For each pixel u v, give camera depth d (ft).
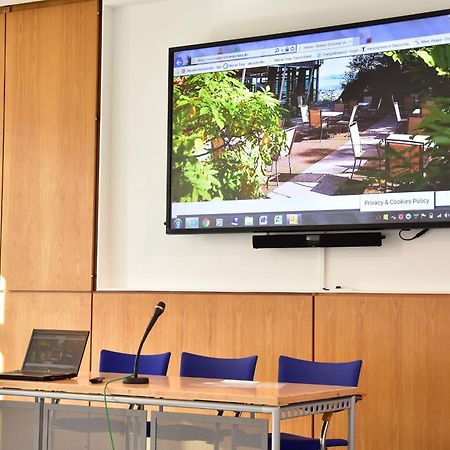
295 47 21.58
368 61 20.71
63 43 24.50
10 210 24.80
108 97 24.17
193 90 22.71
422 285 20.24
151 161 23.63
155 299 22.48
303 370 17.16
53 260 24.16
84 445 15.11
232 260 22.39
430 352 19.22
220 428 13.88
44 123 24.54
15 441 15.74
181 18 23.57
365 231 20.88
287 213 21.39
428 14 20.10
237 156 22.08
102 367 18.85
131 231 23.73
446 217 19.67
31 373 16.29
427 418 19.16
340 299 20.26
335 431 20.02
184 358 18.13
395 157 20.29
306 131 21.33
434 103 19.95
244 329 21.30
